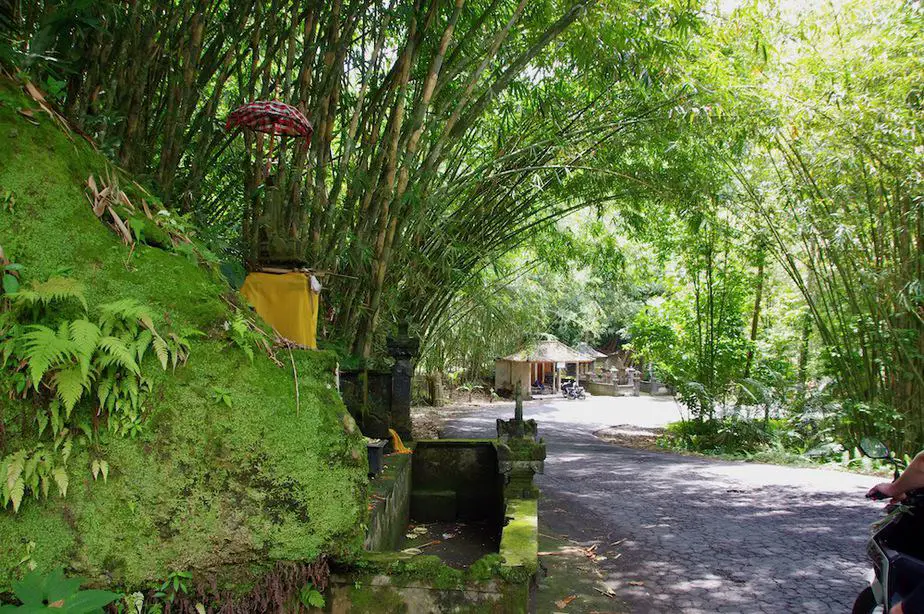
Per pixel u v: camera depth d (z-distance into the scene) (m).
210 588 1.73
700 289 11.79
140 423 1.67
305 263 3.38
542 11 5.71
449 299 9.69
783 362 11.39
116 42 3.16
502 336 19.86
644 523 5.15
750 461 9.57
